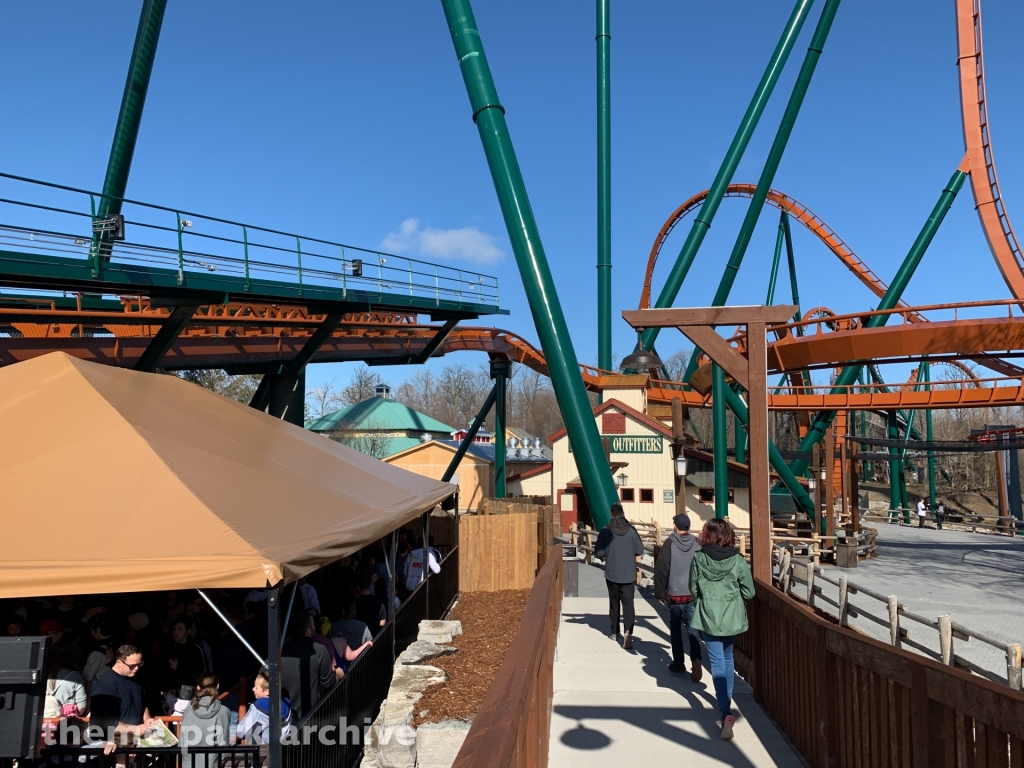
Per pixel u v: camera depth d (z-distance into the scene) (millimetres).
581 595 14680
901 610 9648
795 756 5602
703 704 6883
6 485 5629
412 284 22094
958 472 78000
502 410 30312
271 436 9391
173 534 5199
